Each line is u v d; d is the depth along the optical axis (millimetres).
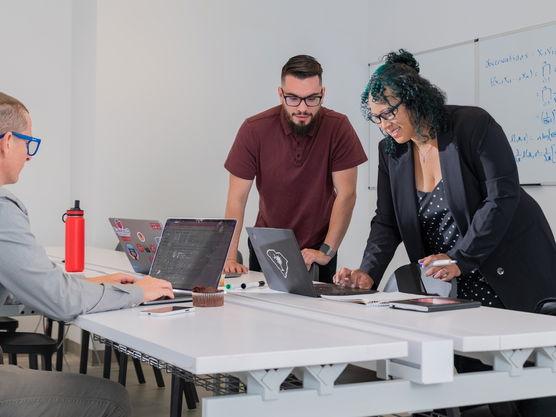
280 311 1735
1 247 1607
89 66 4270
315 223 3000
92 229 4234
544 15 3832
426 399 1342
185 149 4488
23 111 1789
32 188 4438
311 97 2701
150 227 2418
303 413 1242
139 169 4344
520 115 3984
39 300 1642
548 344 1396
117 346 1796
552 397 1618
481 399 1388
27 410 1491
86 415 1539
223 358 1150
